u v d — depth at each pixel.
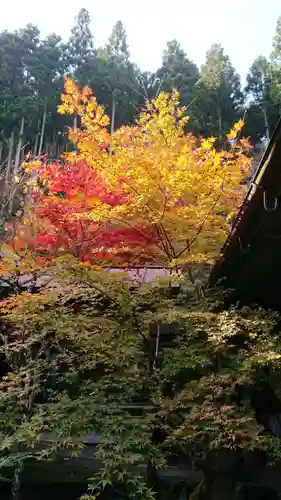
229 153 5.00
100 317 4.36
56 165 6.15
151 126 4.99
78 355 4.31
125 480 3.11
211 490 3.93
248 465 4.09
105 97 16.89
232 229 3.27
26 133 17.14
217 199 4.80
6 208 7.25
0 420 3.61
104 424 3.21
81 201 5.79
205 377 3.51
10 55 21.45
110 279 4.38
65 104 5.55
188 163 4.65
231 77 19.75
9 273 5.35
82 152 5.36
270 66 18.98
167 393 4.14
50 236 5.89
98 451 3.21
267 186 2.48
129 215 4.94
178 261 4.57
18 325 4.55
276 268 3.65
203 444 3.42
